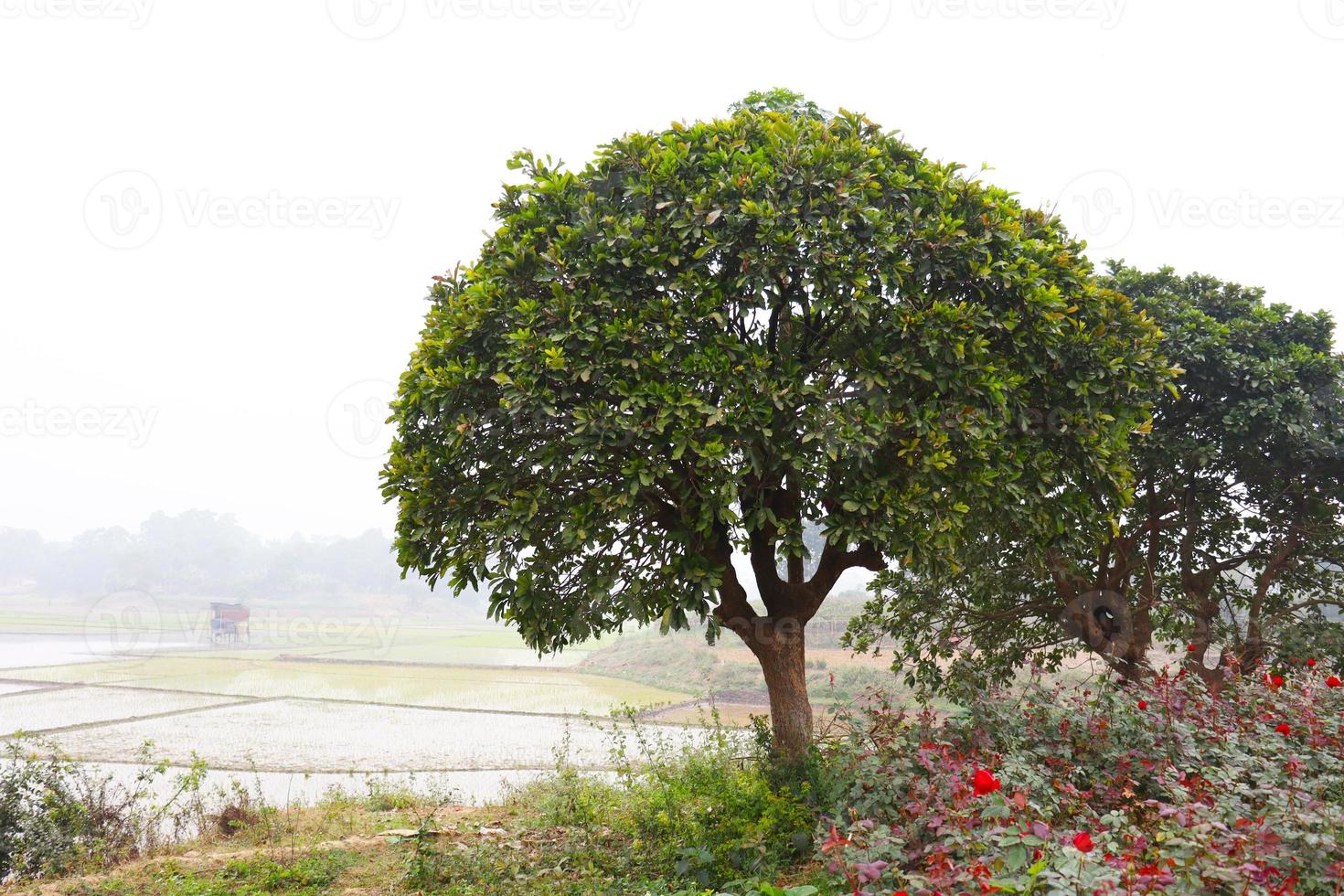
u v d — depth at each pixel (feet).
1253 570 45.01
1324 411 38.37
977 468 25.86
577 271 25.80
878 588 44.21
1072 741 23.31
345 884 25.26
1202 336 37.65
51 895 24.34
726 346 25.39
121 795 44.50
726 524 28.14
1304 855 13.38
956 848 15.51
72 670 127.65
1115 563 42.32
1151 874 12.32
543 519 25.96
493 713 85.87
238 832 32.78
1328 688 25.55
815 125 27.76
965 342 25.99
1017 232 27.71
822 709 66.64
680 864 23.06
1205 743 22.12
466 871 25.21
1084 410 28.48
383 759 61.05
